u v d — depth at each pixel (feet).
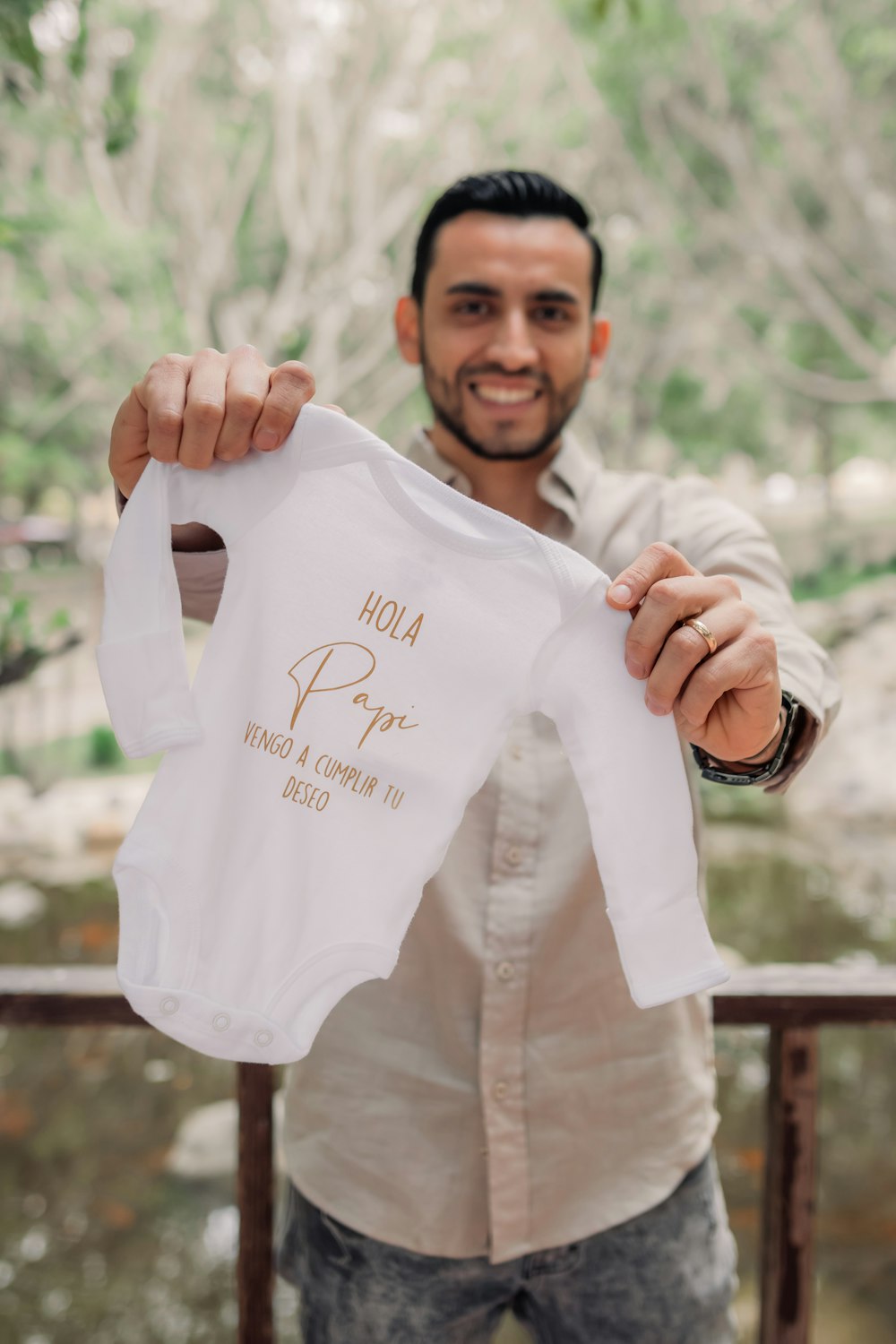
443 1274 5.11
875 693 34.47
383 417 55.62
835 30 37.58
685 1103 5.25
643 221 47.39
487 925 5.10
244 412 4.16
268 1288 6.13
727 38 37.04
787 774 4.72
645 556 4.25
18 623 9.40
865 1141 14.39
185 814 4.41
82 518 51.72
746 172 40.04
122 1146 14.39
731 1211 12.84
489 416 5.73
